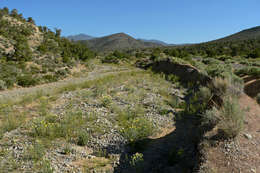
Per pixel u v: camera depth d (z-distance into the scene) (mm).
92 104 10477
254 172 3725
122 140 6539
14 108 9852
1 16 54562
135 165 4988
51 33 65875
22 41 41719
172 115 9078
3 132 6762
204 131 5480
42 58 36438
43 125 6852
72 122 7598
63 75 29516
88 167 4961
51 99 11641
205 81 14562
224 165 3959
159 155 5570
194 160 4605
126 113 8867
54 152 5543
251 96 9727
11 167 4660
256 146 4633
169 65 28406
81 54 54438
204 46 113188
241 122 5152
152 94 13055
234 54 57031
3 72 22859
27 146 5762
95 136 6762
